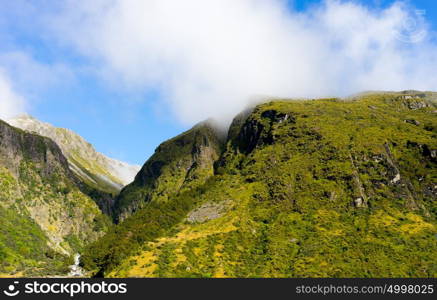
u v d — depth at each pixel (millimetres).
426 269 155000
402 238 173375
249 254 172250
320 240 174875
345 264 158375
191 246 171000
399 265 157500
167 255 162125
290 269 159250
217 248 171875
